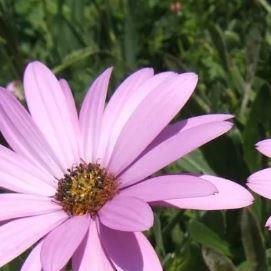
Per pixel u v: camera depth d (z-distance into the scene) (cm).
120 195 22
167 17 39
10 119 24
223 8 39
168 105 23
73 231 21
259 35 32
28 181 24
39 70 25
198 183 20
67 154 24
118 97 24
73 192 23
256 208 26
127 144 23
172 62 33
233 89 33
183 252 24
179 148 22
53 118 24
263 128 28
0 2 35
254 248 24
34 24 44
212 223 26
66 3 41
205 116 23
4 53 34
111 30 38
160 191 21
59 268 20
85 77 35
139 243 21
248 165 28
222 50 34
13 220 23
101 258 21
